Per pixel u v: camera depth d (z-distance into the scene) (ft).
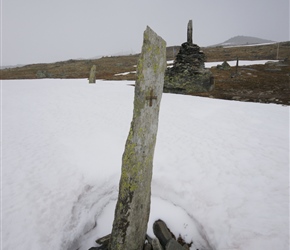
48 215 15.05
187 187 18.52
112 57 273.33
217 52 219.82
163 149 25.17
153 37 9.84
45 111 40.86
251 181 18.83
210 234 14.60
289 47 209.26
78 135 29.25
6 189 17.24
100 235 14.84
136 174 10.76
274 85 68.59
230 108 43.70
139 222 11.57
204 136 28.91
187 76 64.08
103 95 56.80
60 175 19.72
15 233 13.37
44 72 133.90
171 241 13.01
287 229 13.55
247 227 14.05
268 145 25.99
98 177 20.25
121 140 27.71
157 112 11.09
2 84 76.95
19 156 22.82
